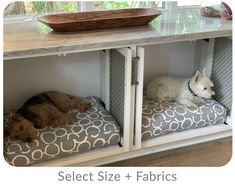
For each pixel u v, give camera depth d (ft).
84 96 8.28
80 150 6.68
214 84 8.35
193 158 7.45
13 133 6.45
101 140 6.77
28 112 6.98
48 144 6.43
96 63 8.05
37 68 7.62
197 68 8.84
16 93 7.68
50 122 6.88
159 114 7.36
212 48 8.13
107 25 6.78
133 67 6.38
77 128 6.81
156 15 7.00
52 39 6.16
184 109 7.59
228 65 7.79
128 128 6.75
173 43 8.54
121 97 6.91
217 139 8.07
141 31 6.68
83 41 6.02
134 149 7.06
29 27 6.95
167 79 8.03
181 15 8.04
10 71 7.44
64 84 7.99
